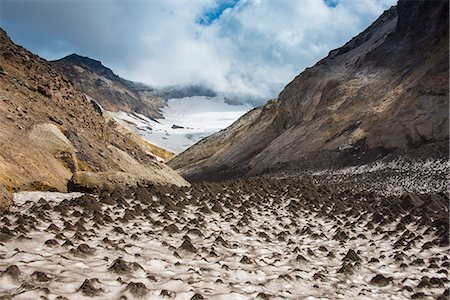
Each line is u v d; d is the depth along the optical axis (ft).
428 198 42.52
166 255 23.99
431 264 26.76
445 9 147.33
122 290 17.70
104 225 29.12
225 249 27.12
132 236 26.40
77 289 17.15
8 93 59.57
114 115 549.13
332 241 32.60
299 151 154.61
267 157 175.32
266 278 22.45
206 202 41.60
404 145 107.34
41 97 69.31
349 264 25.70
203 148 309.63
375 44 213.46
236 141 269.85
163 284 19.27
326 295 21.34
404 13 187.21
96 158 64.95
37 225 26.94
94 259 21.45
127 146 88.07
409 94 126.00
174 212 36.14
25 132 52.06
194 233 29.30
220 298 18.58
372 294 22.11
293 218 38.91
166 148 468.75
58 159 53.47
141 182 47.14
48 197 38.65
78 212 31.01
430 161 87.40
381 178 84.38
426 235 33.35
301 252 28.35
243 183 53.78
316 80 216.33
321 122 165.48
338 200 48.49
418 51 156.66
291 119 217.36
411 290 22.74
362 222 38.52
